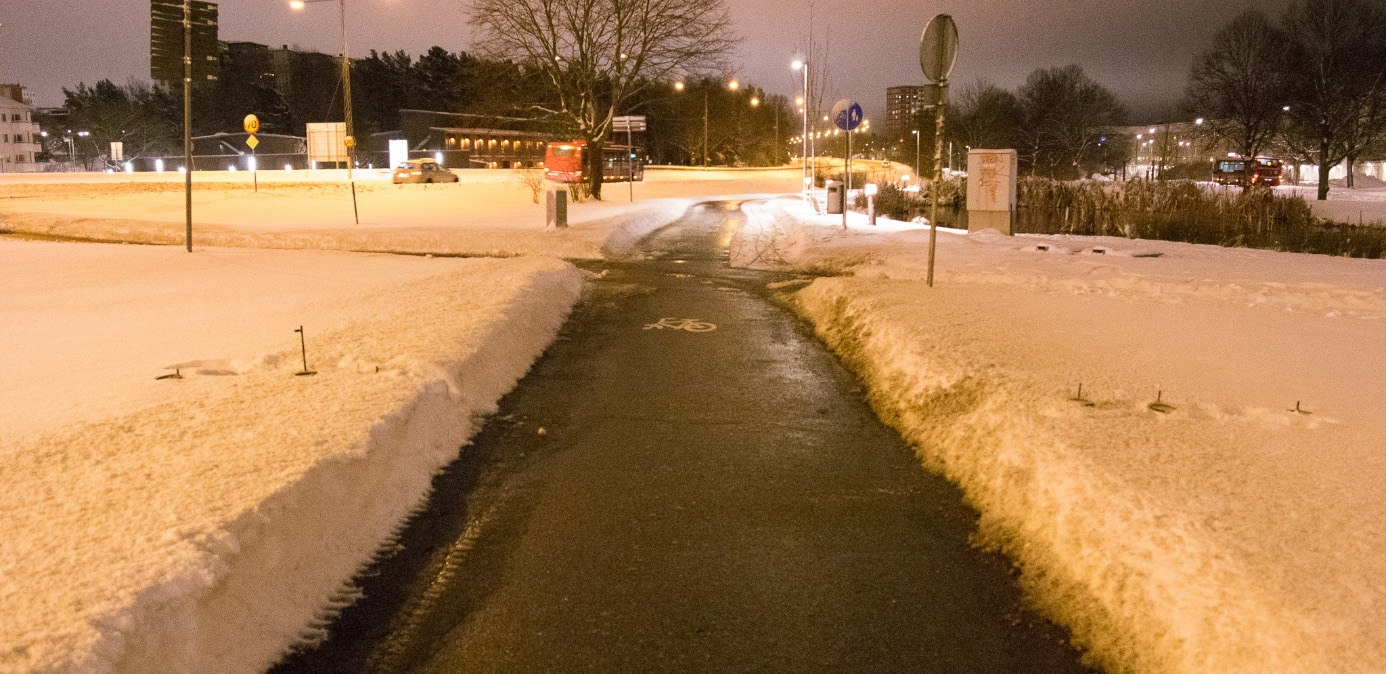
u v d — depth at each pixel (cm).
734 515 504
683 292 1327
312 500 430
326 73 9306
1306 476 444
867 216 2589
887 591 416
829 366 864
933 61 1077
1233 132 4997
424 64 9250
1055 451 487
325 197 3622
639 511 509
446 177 4541
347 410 558
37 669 269
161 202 3309
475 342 780
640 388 778
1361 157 6172
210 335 886
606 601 406
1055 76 7531
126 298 1158
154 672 303
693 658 360
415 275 1409
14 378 695
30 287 1273
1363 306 1016
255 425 524
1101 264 1381
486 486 548
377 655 360
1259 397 602
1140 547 380
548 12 3191
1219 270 1325
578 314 1144
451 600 407
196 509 387
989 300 1038
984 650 367
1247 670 301
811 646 369
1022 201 3603
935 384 679
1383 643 294
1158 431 522
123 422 534
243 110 8894
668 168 7619
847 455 605
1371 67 4394
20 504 402
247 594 362
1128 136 8950
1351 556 353
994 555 453
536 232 2023
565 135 3622
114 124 8331
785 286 1366
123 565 334
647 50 3281
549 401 736
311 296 1162
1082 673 350
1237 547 361
